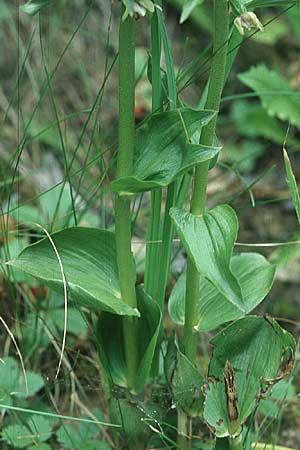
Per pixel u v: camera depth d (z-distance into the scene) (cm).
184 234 67
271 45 122
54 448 80
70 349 82
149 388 83
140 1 63
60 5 111
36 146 104
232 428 72
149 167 69
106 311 75
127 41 66
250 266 75
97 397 84
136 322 74
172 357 74
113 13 121
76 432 79
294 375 82
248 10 67
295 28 105
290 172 70
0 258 86
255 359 73
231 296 65
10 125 107
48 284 71
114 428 77
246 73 103
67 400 84
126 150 68
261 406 81
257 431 78
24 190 100
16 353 83
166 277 75
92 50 118
